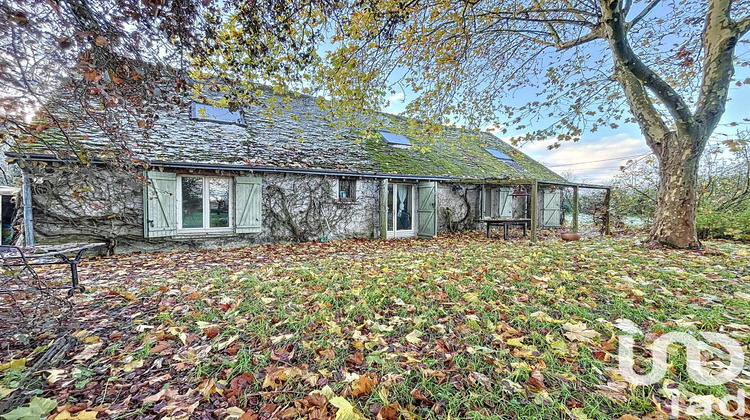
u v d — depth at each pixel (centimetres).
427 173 1055
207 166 685
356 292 336
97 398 166
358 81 543
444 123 768
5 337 231
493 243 814
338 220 923
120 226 650
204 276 435
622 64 531
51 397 165
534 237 834
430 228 1020
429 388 172
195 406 158
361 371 191
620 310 278
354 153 1016
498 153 1555
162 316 277
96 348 220
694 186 603
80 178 607
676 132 607
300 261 564
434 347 220
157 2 202
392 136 1234
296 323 262
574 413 148
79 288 360
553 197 1455
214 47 321
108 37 218
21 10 177
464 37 534
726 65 548
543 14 622
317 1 353
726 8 535
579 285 355
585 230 1216
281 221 834
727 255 524
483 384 174
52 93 265
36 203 572
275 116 1070
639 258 511
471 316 268
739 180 870
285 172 809
